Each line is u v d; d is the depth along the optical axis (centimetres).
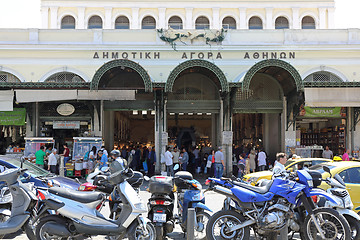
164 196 760
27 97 1964
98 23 2994
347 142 2200
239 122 3053
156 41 2255
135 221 691
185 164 2198
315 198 830
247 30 2262
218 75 1916
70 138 2209
